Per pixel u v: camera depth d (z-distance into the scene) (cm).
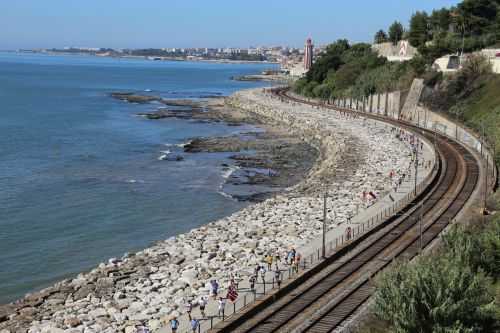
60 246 7138
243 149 13438
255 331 4312
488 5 18425
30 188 9688
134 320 4691
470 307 3459
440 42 17275
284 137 15425
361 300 4769
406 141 13038
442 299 3447
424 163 10662
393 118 16762
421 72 16875
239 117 19475
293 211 7825
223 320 4484
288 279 5284
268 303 4838
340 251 6016
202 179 10494
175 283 5438
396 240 6450
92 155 12412
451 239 5069
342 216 7469
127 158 12181
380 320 4025
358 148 12544
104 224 7988
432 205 7925
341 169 10525
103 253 6925
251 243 6500
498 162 9669
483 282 3884
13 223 7931
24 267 6469
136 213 8488
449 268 3734
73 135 14862
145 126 16875
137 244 7250
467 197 8288
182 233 7662
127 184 10062
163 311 4831
